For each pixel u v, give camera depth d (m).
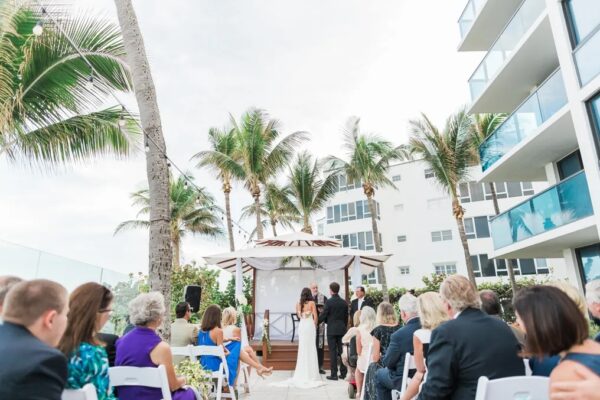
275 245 12.45
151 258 5.59
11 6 5.45
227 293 17.52
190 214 27.59
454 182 19.47
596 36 8.85
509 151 12.87
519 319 1.66
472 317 2.44
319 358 9.12
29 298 1.70
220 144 23.11
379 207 31.05
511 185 27.05
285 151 21.66
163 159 6.06
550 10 10.45
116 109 7.85
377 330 4.72
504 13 14.65
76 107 7.16
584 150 9.24
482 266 26.53
